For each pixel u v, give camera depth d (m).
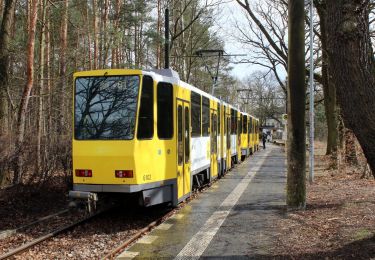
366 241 6.89
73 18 24.31
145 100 9.73
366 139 5.70
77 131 9.75
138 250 7.50
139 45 34.09
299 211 10.29
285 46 26.12
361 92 5.60
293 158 10.55
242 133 27.98
